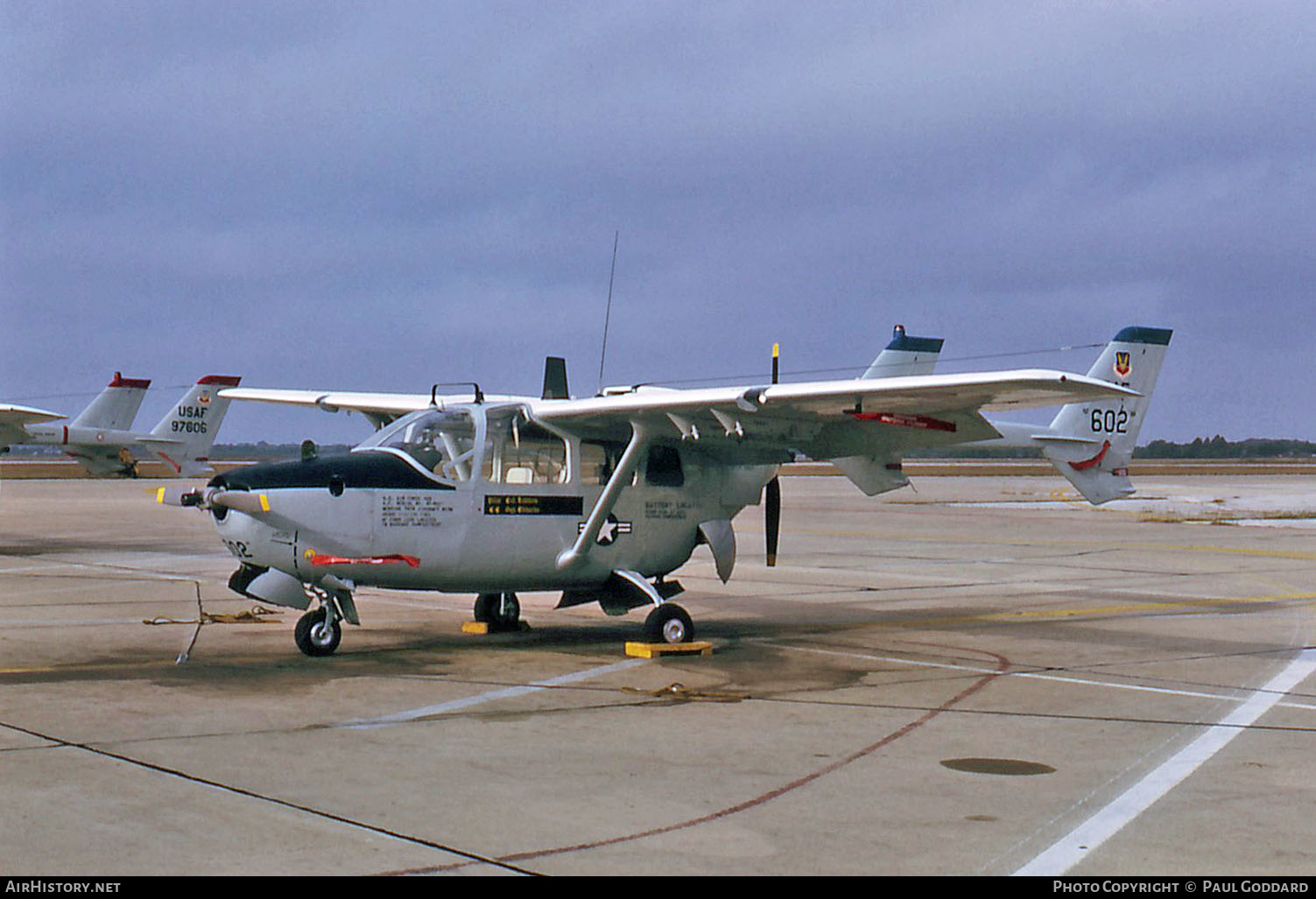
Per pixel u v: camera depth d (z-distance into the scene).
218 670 10.15
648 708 8.64
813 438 12.48
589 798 6.15
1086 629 13.48
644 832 5.59
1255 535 29.89
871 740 7.64
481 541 11.22
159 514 35.00
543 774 6.65
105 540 25.59
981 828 5.71
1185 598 16.67
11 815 5.71
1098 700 9.12
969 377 9.92
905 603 15.95
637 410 11.09
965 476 89.81
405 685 9.49
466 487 11.14
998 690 9.55
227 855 5.16
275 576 10.63
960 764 6.99
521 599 16.09
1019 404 10.88
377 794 6.18
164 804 5.93
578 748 7.32
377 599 15.87
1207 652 11.73
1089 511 41.06
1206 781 6.65
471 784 6.40
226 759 6.90
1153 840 5.55
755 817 5.86
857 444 12.62
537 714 8.37
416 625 13.33
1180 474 98.50
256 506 10.12
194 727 7.80
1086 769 6.89
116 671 10.04
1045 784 6.54
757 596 16.72
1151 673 10.43
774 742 7.53
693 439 12.11
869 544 26.59
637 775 6.65
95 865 5.01
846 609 15.26
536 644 11.98
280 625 13.02
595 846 5.38
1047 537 28.84
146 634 12.25
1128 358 17.78
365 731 7.74
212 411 49.47
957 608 15.41
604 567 12.02
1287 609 15.43
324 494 10.42
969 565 21.84
